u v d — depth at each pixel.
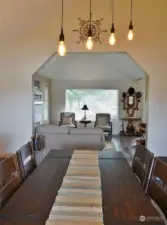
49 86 9.61
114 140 8.11
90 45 3.05
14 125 4.34
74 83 9.70
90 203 1.36
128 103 9.49
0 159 2.72
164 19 4.09
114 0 4.11
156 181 1.66
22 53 4.27
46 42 4.23
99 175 1.83
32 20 4.22
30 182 1.70
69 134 4.46
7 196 1.52
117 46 4.16
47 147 4.46
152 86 4.16
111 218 1.21
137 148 2.23
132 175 1.89
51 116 9.84
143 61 4.14
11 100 4.32
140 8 4.11
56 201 1.38
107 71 8.74
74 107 9.82
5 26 4.24
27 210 1.29
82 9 4.16
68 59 7.69
